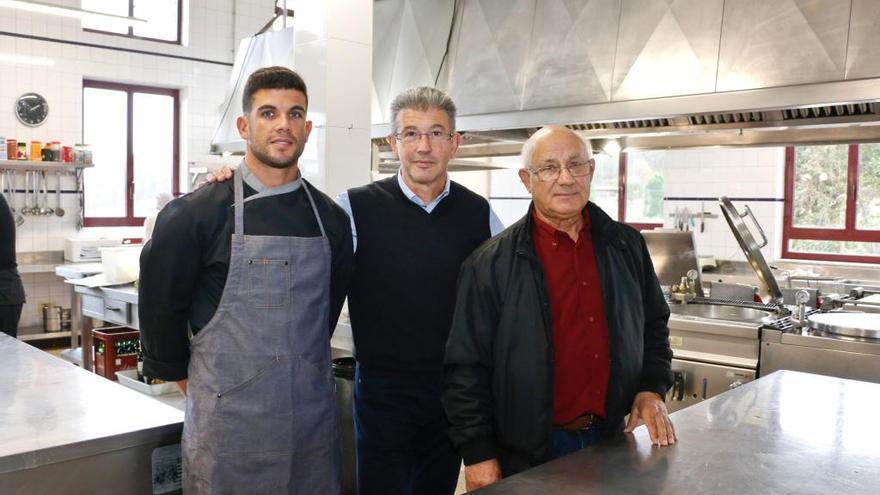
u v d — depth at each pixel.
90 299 4.56
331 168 3.39
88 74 7.12
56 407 1.70
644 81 3.45
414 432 2.14
